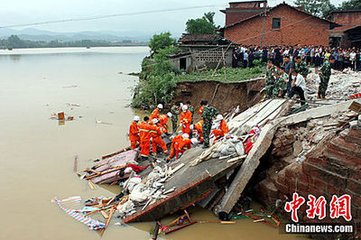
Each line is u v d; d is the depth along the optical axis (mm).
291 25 37656
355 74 22281
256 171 12961
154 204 11734
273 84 18797
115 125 25094
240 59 31312
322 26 37375
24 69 71938
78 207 12945
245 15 44625
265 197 12367
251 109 17516
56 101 34938
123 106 31953
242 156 12117
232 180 12266
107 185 14852
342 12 44844
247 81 23703
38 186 14734
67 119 26969
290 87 17031
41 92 40969
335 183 9891
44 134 22828
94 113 29109
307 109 14727
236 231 11242
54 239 10945
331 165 10008
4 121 26578
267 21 37906
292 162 12008
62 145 20406
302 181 10867
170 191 11969
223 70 29672
